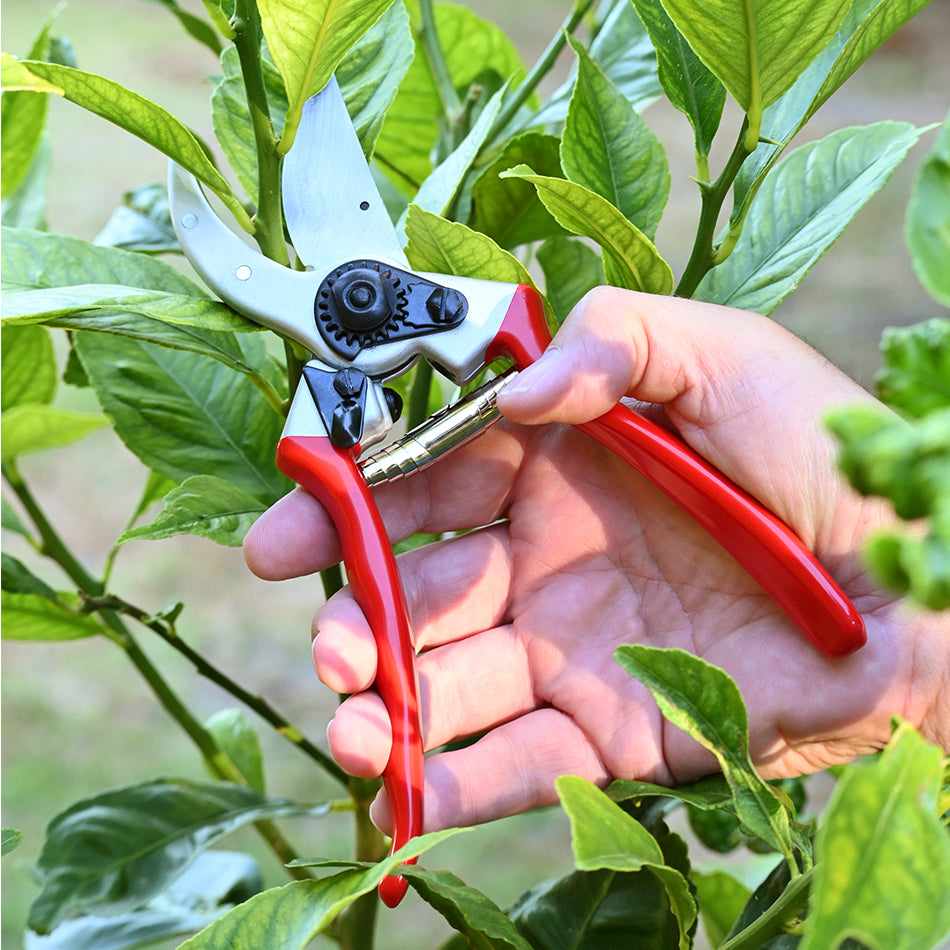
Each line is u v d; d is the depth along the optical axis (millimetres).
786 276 531
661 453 476
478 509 564
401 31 558
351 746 444
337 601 479
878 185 514
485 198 609
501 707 533
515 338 484
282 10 397
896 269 2492
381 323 479
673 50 509
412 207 453
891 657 464
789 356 487
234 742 783
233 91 536
